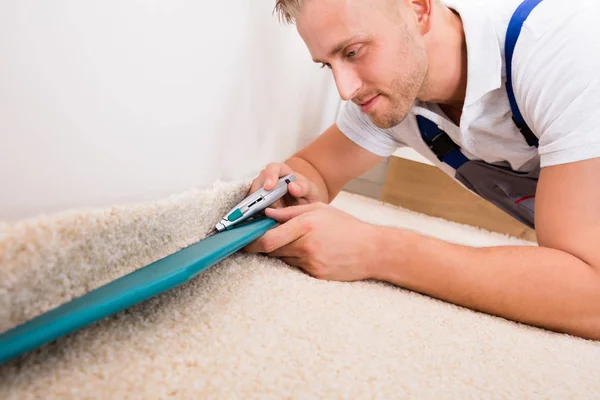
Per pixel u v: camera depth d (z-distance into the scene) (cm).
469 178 96
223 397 29
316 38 58
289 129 98
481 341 45
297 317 43
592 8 61
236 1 60
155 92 48
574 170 56
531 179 88
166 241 48
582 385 40
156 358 32
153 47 45
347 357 37
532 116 64
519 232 150
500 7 70
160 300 41
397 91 65
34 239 31
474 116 71
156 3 44
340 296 50
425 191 156
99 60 39
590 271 53
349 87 61
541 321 54
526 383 38
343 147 95
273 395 30
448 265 54
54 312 30
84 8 36
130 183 48
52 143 36
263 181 66
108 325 35
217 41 57
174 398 28
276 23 74
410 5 64
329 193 97
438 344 43
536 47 62
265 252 58
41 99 34
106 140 42
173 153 55
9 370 28
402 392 33
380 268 57
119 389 28
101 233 37
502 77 67
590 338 56
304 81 99
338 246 55
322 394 31
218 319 40
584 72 57
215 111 62
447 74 72
